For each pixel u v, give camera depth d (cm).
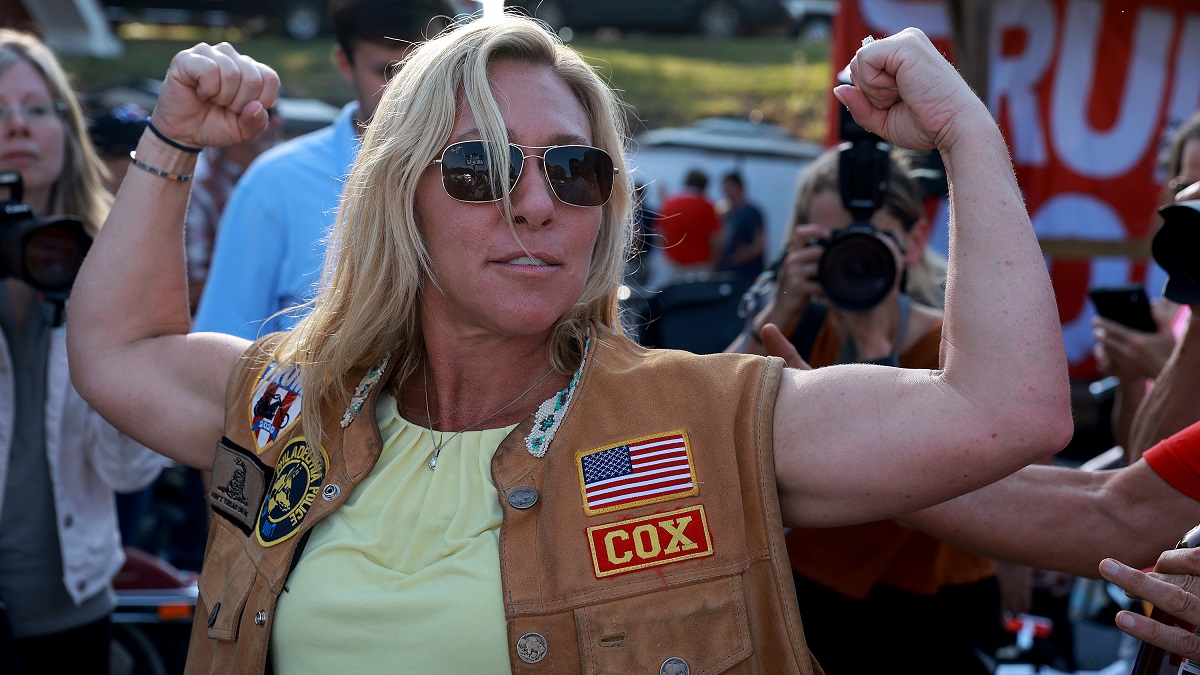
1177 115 669
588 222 161
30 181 289
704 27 1933
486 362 170
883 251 240
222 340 191
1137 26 667
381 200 166
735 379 153
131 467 275
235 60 185
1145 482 175
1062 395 135
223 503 175
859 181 243
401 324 173
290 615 159
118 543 292
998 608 273
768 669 147
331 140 314
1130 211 679
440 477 162
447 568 153
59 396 266
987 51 598
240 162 457
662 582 146
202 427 186
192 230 443
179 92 186
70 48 1319
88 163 305
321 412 171
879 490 143
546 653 146
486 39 161
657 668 143
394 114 166
